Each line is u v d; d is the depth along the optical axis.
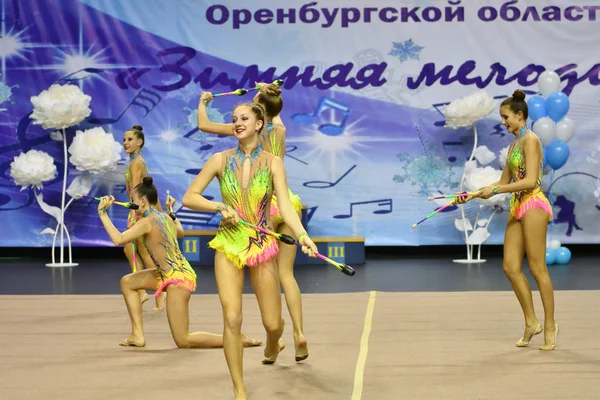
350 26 14.05
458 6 14.02
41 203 13.41
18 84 13.96
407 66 14.05
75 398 5.34
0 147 13.98
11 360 6.50
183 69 14.06
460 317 8.30
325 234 14.10
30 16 13.96
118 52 14.03
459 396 5.34
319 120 14.07
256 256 5.25
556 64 14.02
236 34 14.07
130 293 7.02
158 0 14.02
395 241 14.12
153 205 7.06
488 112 13.16
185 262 7.00
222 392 5.47
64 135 13.25
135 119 14.06
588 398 5.27
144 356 6.62
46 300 9.66
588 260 13.49
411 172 14.06
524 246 6.89
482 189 6.78
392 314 8.52
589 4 13.98
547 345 6.73
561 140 12.76
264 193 5.29
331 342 7.11
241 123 5.26
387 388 5.55
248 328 7.75
